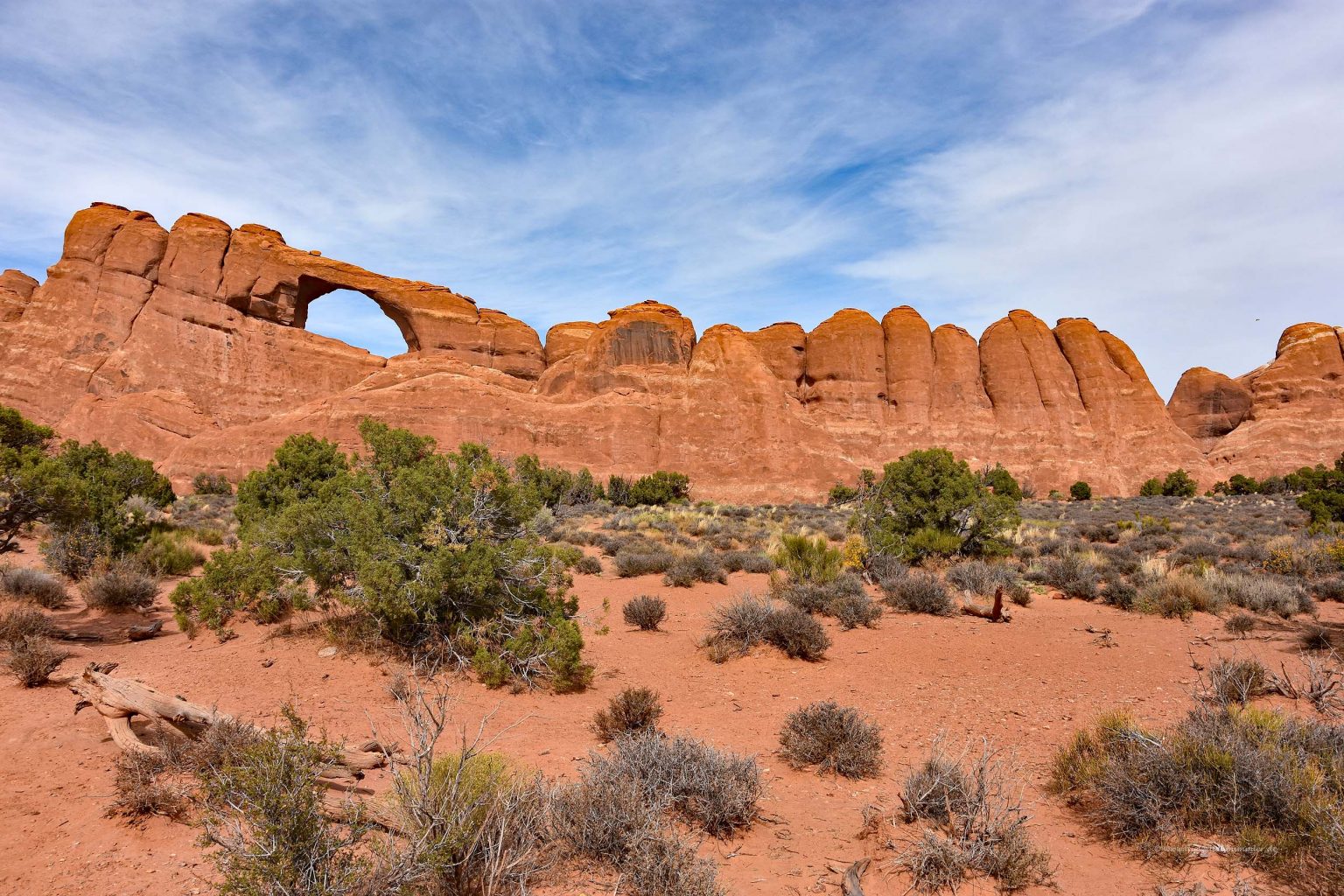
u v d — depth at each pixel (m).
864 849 4.49
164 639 9.87
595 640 10.88
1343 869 3.81
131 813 4.38
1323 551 16.97
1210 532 28.02
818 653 9.57
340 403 82.94
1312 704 6.92
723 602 14.23
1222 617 12.20
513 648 8.16
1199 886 3.95
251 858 3.08
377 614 8.88
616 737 6.06
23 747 5.31
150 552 16.30
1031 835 4.65
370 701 7.14
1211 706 6.64
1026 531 27.02
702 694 8.14
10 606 10.67
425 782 3.69
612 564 20.70
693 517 36.78
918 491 20.23
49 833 4.14
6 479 10.64
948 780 4.76
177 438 81.56
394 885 3.29
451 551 8.62
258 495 18.03
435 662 8.37
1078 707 7.35
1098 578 16.25
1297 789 4.39
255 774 3.22
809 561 14.70
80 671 7.49
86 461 19.06
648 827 4.06
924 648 10.06
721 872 4.16
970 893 3.96
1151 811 4.51
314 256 102.94
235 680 7.73
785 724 6.43
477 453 10.27
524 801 4.09
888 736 6.70
